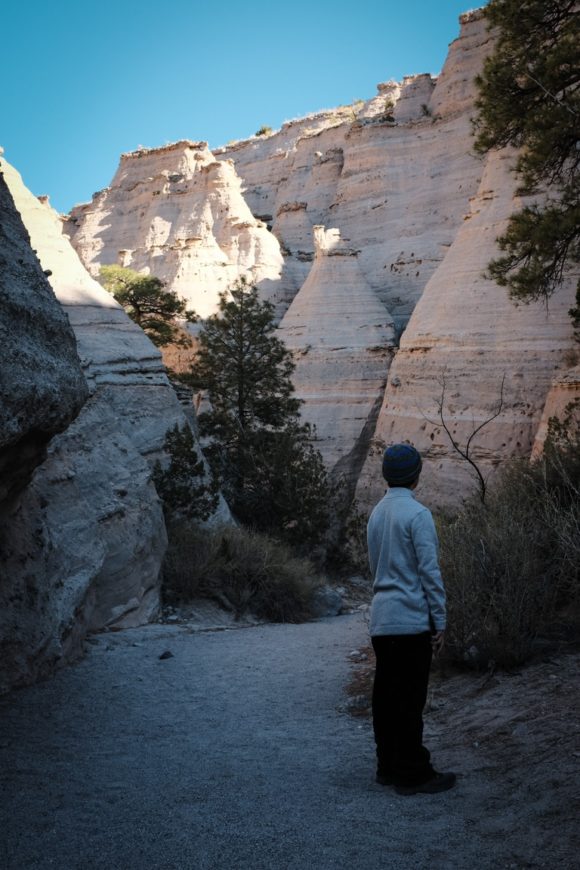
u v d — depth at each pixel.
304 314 38.78
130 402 16.44
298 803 3.50
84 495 10.62
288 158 66.75
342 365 36.53
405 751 3.61
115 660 7.56
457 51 48.34
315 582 15.05
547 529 6.95
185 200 54.06
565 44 13.45
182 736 4.89
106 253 56.91
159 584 11.95
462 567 5.99
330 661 7.44
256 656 7.89
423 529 3.74
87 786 3.85
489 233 31.22
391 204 47.28
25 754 4.46
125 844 3.08
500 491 9.32
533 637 5.72
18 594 6.37
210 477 18.28
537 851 2.82
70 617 7.43
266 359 25.33
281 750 4.49
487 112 14.95
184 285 43.75
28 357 4.51
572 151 14.34
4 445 4.25
